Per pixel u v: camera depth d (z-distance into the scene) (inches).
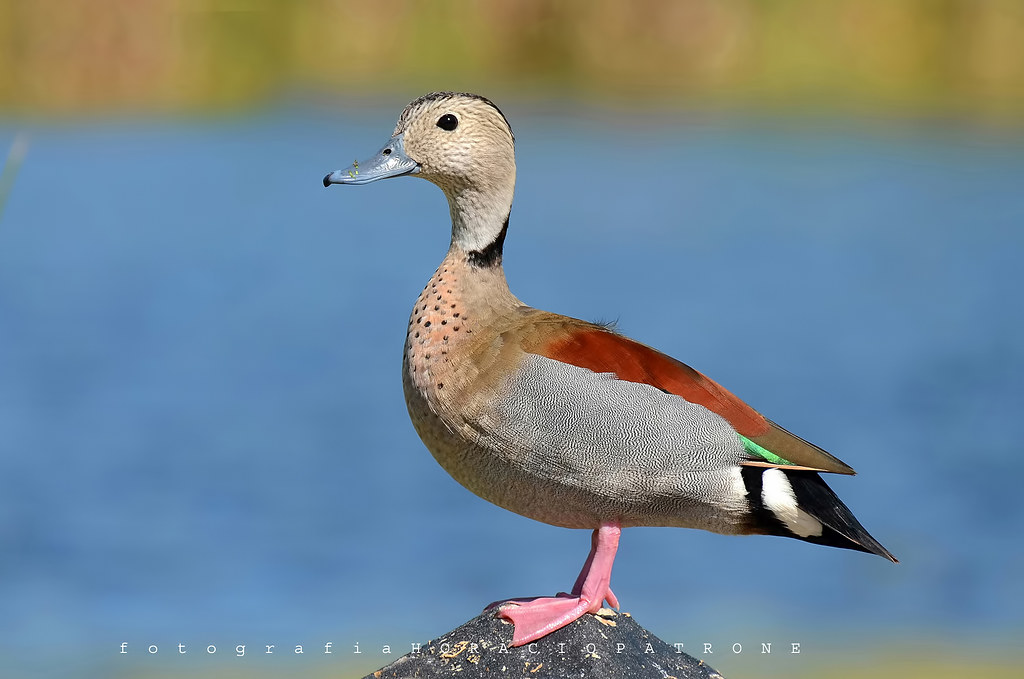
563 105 1147.9
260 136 1036.5
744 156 1033.5
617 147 1051.9
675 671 186.4
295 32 1132.5
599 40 1181.7
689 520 197.3
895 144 1064.8
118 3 1039.0
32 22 1018.7
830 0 1181.1
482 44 1189.1
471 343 196.1
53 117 1031.6
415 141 205.2
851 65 1181.1
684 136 1083.9
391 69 1179.9
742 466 191.8
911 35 1167.0
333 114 1088.8
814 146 1063.6
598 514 197.0
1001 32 1153.4
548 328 197.6
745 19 1175.6
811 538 195.9
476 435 193.9
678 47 1182.9
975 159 1033.5
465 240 205.2
